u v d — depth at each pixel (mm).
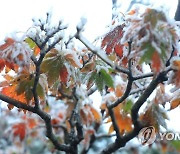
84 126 1334
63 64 1124
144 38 1023
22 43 1087
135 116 1129
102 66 1198
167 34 1029
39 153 2107
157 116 1160
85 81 1203
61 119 1447
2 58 1083
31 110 1125
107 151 1177
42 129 1596
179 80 1061
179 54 1079
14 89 1142
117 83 1246
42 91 1130
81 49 1231
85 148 1352
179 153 1401
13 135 1513
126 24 1120
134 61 1127
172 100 1145
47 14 1088
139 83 1229
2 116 1954
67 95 1262
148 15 1031
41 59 1082
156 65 1022
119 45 1138
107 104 1199
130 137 1155
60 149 1191
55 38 1083
